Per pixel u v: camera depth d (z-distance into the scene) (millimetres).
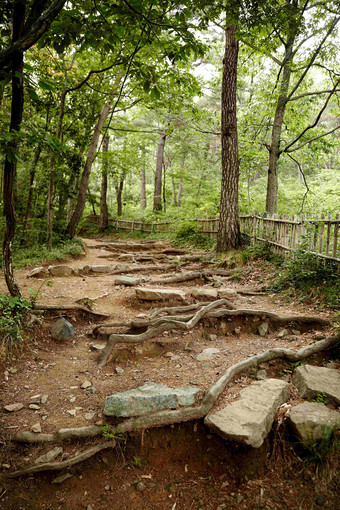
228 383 3371
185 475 2672
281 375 3584
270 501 2350
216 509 2373
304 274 5961
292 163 26328
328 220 5941
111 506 2453
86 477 2635
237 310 5000
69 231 12281
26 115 9781
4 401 3316
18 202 11273
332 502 2299
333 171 15594
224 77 9562
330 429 2590
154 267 9477
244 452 2588
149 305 5945
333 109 12688
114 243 15250
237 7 3912
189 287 7484
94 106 11477
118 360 4176
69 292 6684
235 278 7934
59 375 3863
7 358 3928
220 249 10070
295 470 2533
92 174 21719
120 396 3107
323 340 3936
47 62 9641
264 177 21812
